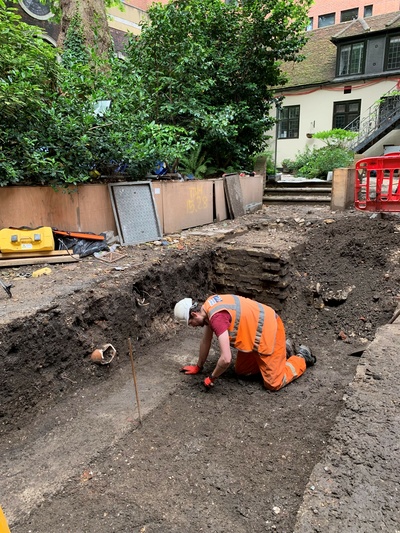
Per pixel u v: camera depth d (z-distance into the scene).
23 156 4.45
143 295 4.31
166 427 2.95
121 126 5.43
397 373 2.60
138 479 2.43
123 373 3.76
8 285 3.46
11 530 2.08
